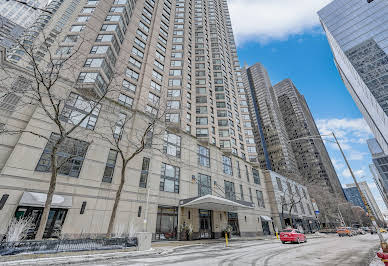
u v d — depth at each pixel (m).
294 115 142.00
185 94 34.25
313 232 52.44
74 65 20.59
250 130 46.78
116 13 27.83
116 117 22.64
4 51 16.67
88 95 20.78
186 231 22.88
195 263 8.57
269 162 103.25
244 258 10.11
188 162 28.62
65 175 16.77
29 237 13.55
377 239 24.11
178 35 41.06
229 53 58.59
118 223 18.30
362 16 58.03
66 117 17.72
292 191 52.66
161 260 9.45
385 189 68.06
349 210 87.56
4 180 13.84
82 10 26.45
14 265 7.48
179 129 28.97
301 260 9.46
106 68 23.05
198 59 45.41
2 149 14.94
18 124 16.12
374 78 51.25
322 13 70.94
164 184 24.16
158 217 21.97
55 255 9.21
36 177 15.22
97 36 24.80
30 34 41.91
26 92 16.95
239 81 55.41
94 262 8.82
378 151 99.88
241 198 34.94
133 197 20.41
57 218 15.45
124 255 10.81
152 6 38.41
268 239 26.91
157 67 32.06
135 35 31.16
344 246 16.16
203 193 28.59
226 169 35.28
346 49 59.44
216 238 26.28
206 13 58.84
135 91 26.97
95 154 19.23
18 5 81.56
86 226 16.39
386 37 50.94
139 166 22.28
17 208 13.88
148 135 24.88
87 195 17.39
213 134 36.59
